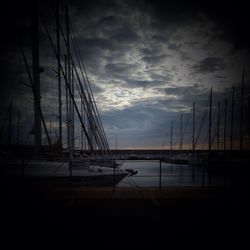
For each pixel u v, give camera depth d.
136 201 6.91
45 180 9.80
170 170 37.41
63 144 13.30
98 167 12.36
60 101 14.91
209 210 6.12
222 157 35.56
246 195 7.59
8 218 5.53
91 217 5.61
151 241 4.43
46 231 4.85
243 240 4.48
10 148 11.77
